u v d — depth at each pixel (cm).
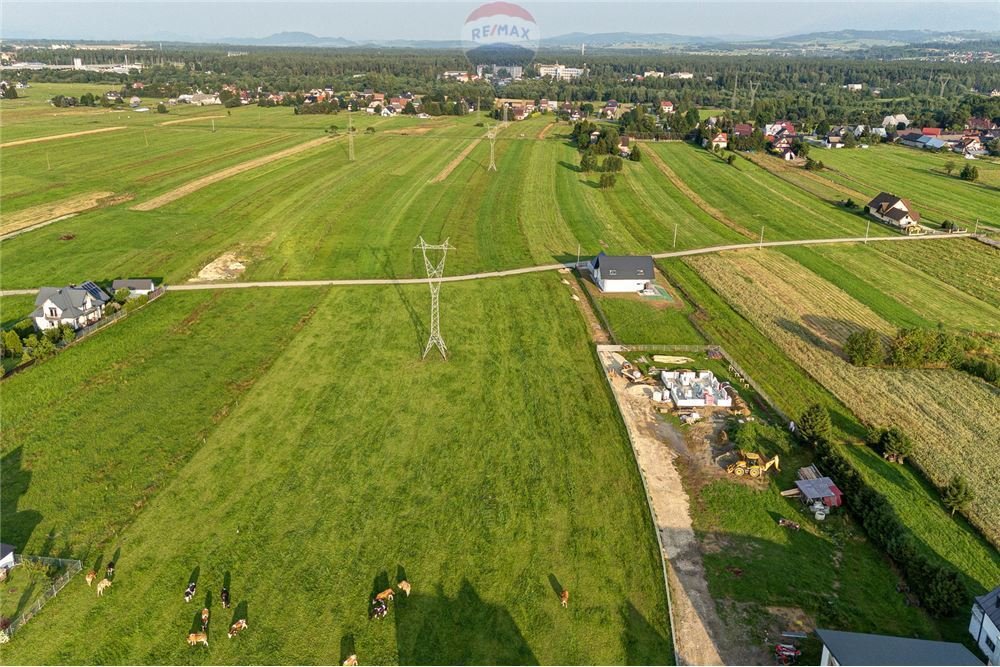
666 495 4884
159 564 4141
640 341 7256
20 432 5391
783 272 9412
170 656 3559
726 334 7494
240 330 7238
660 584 4081
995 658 3500
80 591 3953
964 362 6756
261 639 3666
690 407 5981
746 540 4475
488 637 3709
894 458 5331
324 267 9106
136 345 6881
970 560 4341
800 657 3603
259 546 4291
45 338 6606
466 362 6638
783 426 5734
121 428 5469
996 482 5072
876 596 4038
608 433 5553
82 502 4641
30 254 9431
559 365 6638
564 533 4459
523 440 5428
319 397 5956
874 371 6744
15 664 3484
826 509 4703
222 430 5456
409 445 5322
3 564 4028
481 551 4294
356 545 4316
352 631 3725
